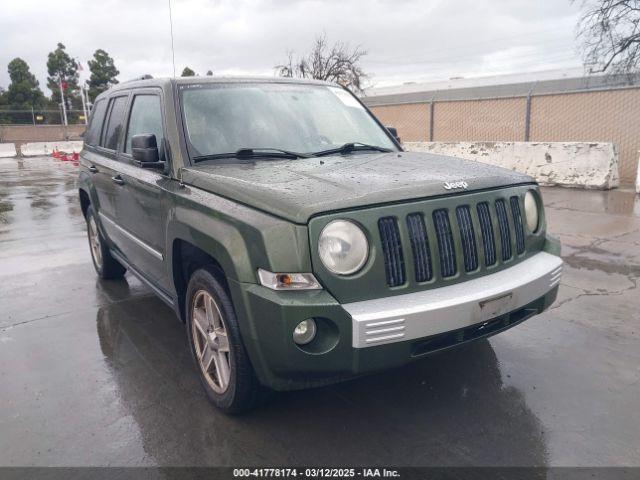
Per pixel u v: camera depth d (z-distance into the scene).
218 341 3.13
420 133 17.55
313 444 2.90
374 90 45.50
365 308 2.59
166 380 3.65
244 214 2.76
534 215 3.44
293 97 4.31
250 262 2.66
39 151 30.12
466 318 2.73
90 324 4.66
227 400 3.07
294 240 2.55
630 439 2.87
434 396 3.34
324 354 2.58
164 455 2.84
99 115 5.77
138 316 4.82
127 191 4.34
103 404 3.36
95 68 62.03
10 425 3.15
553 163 11.06
